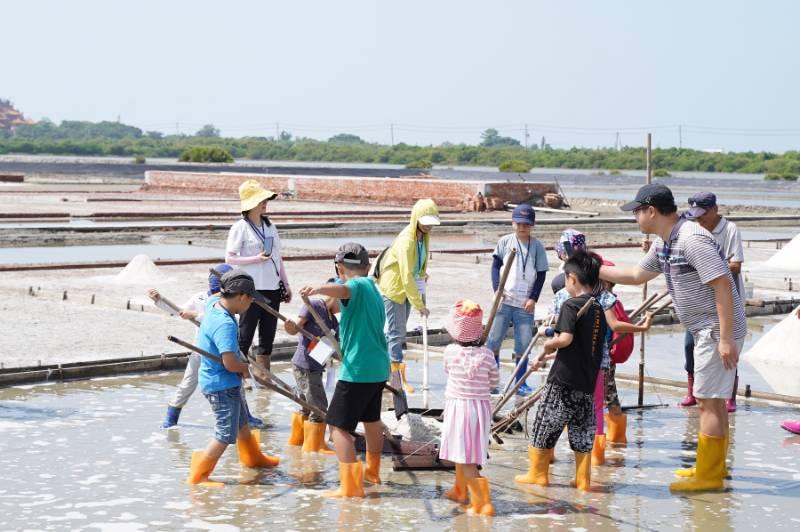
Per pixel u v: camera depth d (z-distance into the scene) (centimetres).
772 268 2314
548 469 802
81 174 7812
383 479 804
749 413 1045
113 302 1614
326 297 899
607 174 13675
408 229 1014
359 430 888
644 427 985
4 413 980
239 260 1021
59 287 1806
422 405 1041
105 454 848
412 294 989
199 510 711
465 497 746
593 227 3778
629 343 904
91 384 1120
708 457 777
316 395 883
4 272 2052
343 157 19462
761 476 818
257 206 1027
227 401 779
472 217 4184
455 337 734
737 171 15188
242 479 792
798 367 1298
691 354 1066
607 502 744
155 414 991
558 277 914
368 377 758
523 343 1105
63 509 706
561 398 764
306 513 709
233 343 770
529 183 4803
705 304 780
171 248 2789
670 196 796
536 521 697
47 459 829
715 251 772
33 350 1233
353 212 4025
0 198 4734
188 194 5706
